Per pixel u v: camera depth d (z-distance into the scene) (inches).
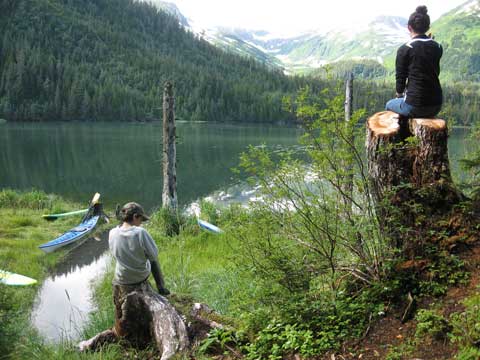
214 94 5959.6
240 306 199.2
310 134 167.8
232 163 1690.5
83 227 652.1
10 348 216.4
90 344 206.1
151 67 6904.5
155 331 189.6
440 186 163.2
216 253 467.5
